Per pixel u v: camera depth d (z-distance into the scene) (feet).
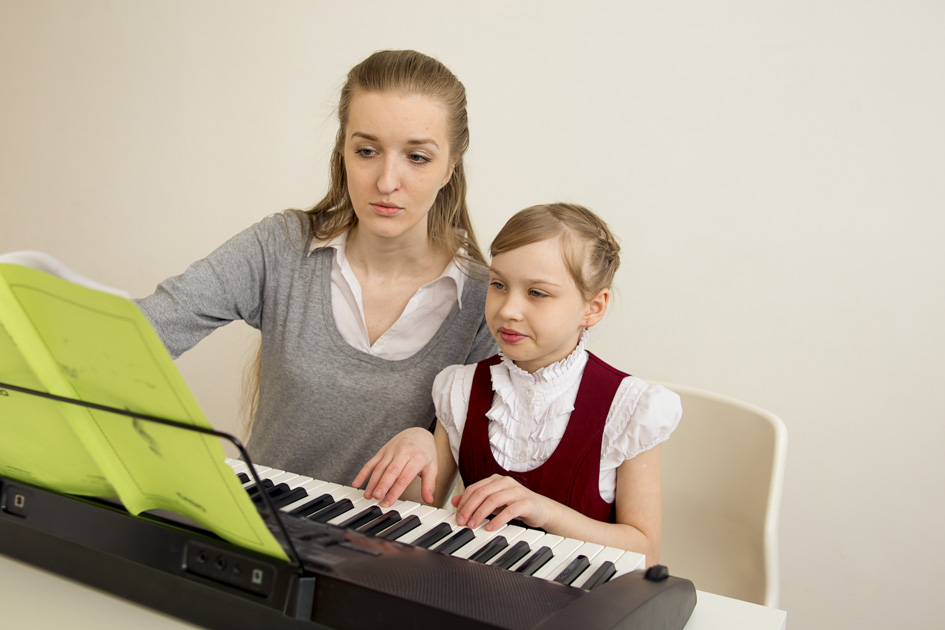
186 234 8.79
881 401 6.10
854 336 6.14
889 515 6.15
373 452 4.26
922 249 5.89
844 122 6.02
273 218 4.39
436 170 3.77
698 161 6.47
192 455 2.00
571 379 3.71
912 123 5.83
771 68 6.19
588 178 6.85
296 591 2.05
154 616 2.36
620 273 6.81
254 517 2.02
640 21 6.55
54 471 2.44
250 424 5.24
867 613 6.29
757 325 6.41
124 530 2.34
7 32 9.52
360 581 2.05
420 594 2.03
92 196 9.29
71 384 2.17
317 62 7.86
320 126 7.90
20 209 9.79
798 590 6.49
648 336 6.78
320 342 4.25
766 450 4.31
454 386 3.96
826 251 6.15
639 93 6.61
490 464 3.81
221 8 8.25
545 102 6.94
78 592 2.46
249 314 4.41
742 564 4.30
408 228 3.85
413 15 7.38
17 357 2.16
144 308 3.95
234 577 2.13
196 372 8.72
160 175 8.83
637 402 3.62
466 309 4.29
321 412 4.25
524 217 3.57
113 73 8.96
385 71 3.67
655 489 3.66
